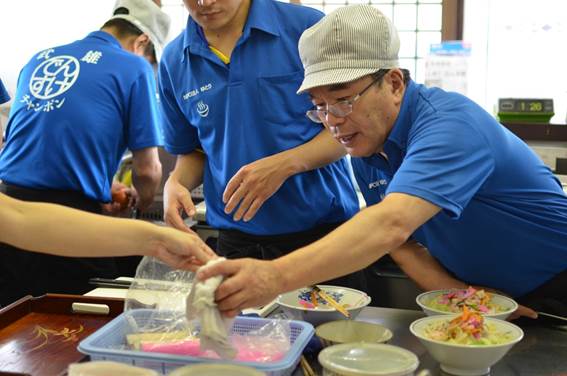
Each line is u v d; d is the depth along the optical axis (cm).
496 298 164
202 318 124
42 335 156
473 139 145
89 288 256
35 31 379
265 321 144
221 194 213
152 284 158
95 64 259
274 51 199
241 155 204
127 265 278
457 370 134
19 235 145
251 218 194
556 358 145
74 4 375
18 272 250
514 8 356
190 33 209
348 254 131
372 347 131
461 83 350
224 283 125
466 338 135
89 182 257
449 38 364
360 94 148
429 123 147
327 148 196
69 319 166
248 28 198
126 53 266
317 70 149
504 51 360
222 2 192
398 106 155
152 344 138
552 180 172
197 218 268
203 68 206
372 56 147
